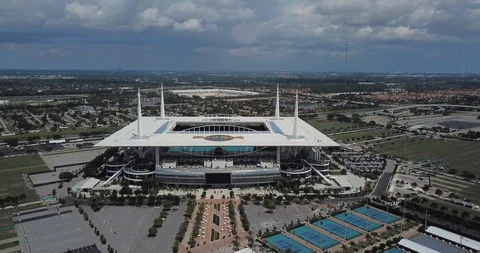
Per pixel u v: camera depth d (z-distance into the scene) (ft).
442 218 556.51
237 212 584.40
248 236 500.33
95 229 511.81
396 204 611.88
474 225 524.93
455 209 596.70
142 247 469.57
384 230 523.70
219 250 462.60
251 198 640.17
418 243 483.10
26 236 496.23
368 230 524.11
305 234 510.99
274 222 548.31
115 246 471.62
